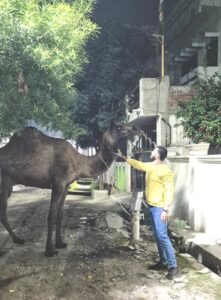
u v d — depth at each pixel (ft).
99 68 68.33
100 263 21.74
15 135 24.54
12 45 15.97
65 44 18.28
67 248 25.17
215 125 38.55
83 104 63.57
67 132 23.21
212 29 54.49
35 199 54.65
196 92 47.88
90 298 16.63
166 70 72.33
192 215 27.37
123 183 60.18
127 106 61.62
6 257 22.91
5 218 25.71
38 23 16.52
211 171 25.21
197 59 61.62
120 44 74.54
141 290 17.57
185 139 45.80
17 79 17.66
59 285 18.24
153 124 58.54
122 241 27.07
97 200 51.83
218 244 22.68
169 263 19.03
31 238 28.12
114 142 24.84
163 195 19.45
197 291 17.40
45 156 24.02
